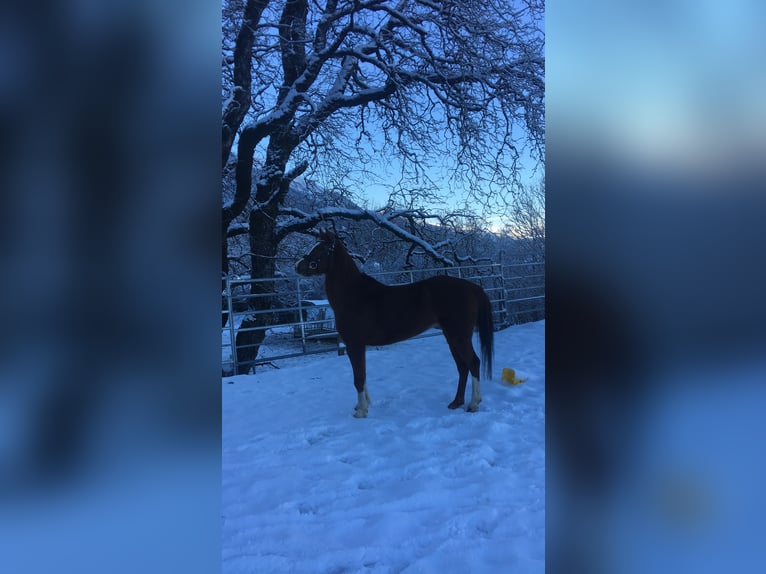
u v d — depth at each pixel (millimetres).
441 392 5199
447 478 3016
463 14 9234
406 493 2799
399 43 9453
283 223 10734
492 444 3617
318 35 9461
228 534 2371
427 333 9242
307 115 9758
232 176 10102
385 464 3281
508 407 4574
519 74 9523
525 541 2213
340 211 10352
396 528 2385
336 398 5082
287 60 9609
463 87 9742
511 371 5352
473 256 12016
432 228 11664
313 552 2188
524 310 11555
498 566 2023
